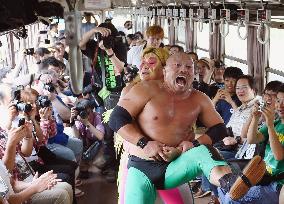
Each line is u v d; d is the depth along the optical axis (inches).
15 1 117.9
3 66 282.5
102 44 225.9
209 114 119.0
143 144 111.7
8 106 163.2
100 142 254.1
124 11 529.3
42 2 128.3
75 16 135.3
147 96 116.2
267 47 231.5
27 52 301.1
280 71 220.8
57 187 171.0
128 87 137.9
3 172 138.1
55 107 243.1
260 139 166.9
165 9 340.5
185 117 116.7
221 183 94.3
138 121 119.0
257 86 239.0
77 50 140.0
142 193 117.0
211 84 270.2
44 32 366.3
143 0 323.9
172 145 116.9
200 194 219.8
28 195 145.1
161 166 115.3
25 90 194.9
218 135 117.9
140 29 524.4
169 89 117.3
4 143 160.6
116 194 230.5
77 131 249.3
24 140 169.8
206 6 245.3
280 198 151.3
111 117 116.3
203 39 344.2
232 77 222.5
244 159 176.7
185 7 286.8
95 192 233.1
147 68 130.5
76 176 229.6
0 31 118.8
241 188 91.1
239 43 271.7
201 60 266.8
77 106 246.1
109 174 247.3
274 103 169.8
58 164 199.9
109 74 241.1
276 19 211.8
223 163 98.9
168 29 429.7
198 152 103.3
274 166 158.2
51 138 221.0
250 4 196.7
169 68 115.0
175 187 118.3
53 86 244.7
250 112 196.4
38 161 194.2
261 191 155.3
